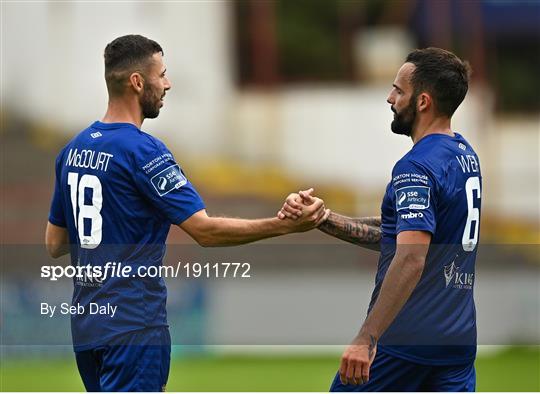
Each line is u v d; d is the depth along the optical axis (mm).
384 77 80188
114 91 14977
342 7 83000
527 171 71375
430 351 14594
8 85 72938
